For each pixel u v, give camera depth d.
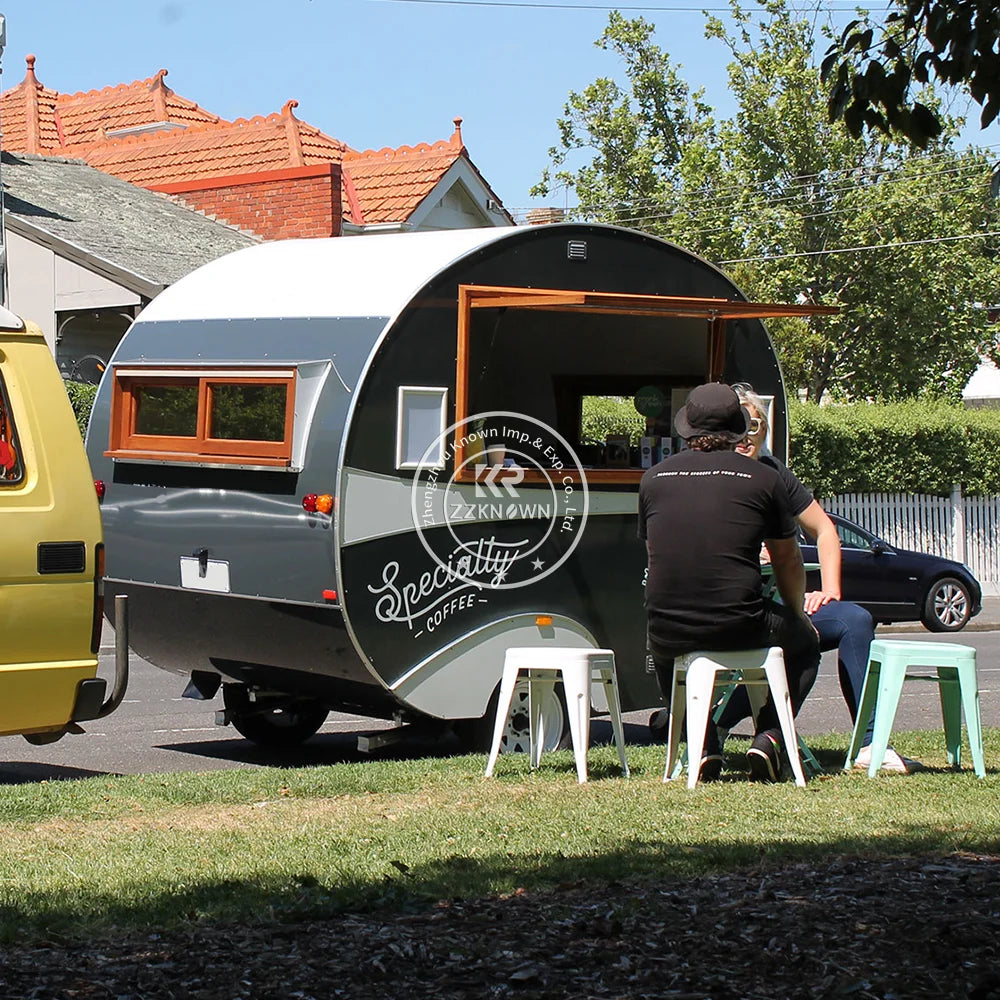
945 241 40.75
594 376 12.86
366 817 7.93
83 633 8.98
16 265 23.12
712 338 12.43
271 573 10.48
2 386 8.80
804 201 41.44
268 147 29.42
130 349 11.70
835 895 6.04
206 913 5.88
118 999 4.86
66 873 6.63
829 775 9.11
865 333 41.66
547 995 4.92
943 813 7.86
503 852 6.95
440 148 29.73
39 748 11.81
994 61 6.63
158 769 11.06
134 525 11.45
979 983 4.96
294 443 10.30
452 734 12.35
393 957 5.29
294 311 10.80
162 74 36.06
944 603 23.42
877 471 28.06
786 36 41.84
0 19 20.95
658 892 6.16
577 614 11.39
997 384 67.81
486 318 11.47
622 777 9.27
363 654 10.27
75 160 28.81
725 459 8.62
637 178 50.69
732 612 8.50
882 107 7.18
